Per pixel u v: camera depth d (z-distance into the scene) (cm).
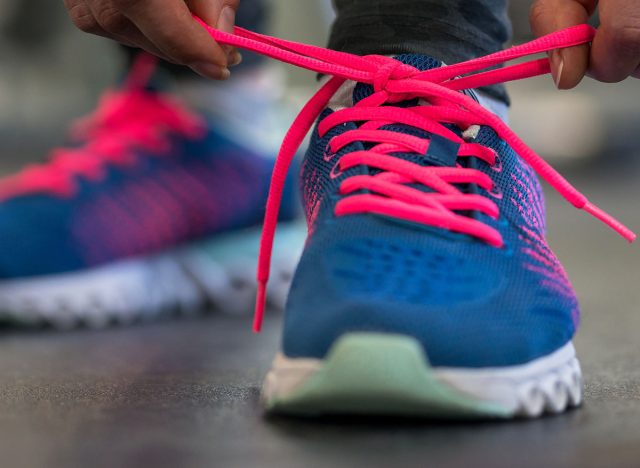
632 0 95
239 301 206
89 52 643
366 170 102
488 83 108
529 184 111
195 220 202
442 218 97
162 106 202
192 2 104
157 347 157
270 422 88
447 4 113
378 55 111
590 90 720
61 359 144
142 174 198
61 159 197
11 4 618
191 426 88
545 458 75
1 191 197
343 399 81
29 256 188
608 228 333
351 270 92
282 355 89
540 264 100
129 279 195
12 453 81
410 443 79
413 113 106
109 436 86
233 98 203
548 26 106
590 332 160
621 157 532
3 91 655
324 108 115
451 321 86
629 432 84
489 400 86
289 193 207
